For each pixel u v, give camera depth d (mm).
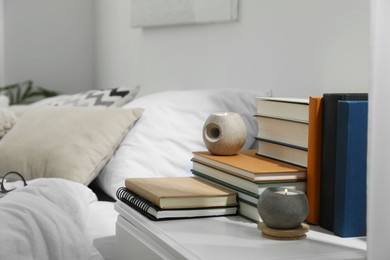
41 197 1744
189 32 2828
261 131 1619
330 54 1938
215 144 1624
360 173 1279
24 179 2014
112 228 1761
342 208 1285
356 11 1817
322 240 1268
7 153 2260
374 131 1104
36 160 2158
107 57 3861
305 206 1281
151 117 2205
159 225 1371
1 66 4031
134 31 3424
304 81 2068
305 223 1403
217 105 2209
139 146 2117
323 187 1355
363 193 1286
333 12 1920
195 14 2699
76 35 4133
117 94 2658
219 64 2598
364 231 1298
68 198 1764
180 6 2818
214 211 1452
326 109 1337
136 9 3266
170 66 3021
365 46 1780
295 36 2109
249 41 2381
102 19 3941
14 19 4043
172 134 2143
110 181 2072
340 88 1896
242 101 2199
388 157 1115
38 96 4074
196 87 2787
